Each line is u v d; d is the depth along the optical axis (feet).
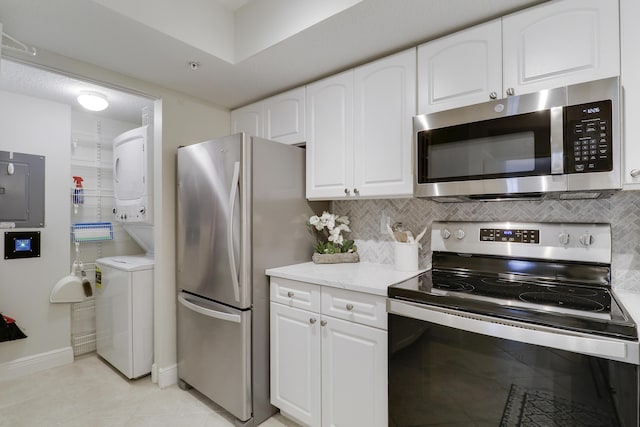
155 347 7.65
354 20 4.89
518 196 4.83
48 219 8.53
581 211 4.89
